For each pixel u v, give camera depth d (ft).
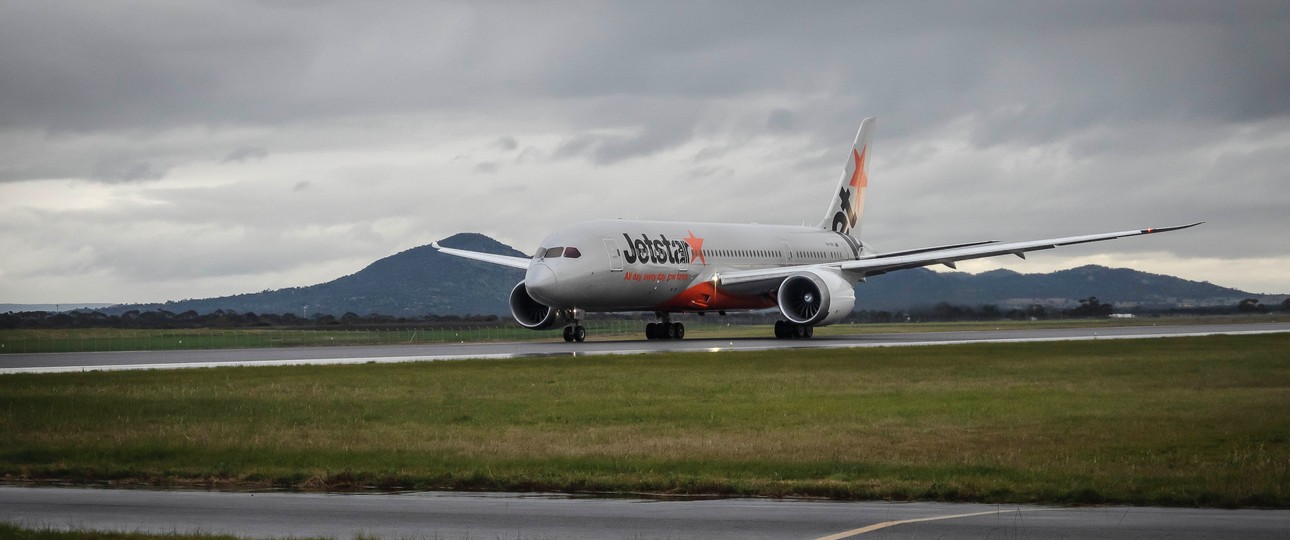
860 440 132.26
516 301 366.43
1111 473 109.19
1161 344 332.19
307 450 127.03
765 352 287.07
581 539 84.12
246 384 198.70
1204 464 113.80
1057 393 181.98
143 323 651.66
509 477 108.68
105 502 100.17
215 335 504.84
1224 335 396.37
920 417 151.33
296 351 322.34
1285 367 235.61
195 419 153.58
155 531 86.84
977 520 90.48
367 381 203.92
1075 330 489.67
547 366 238.07
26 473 115.14
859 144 479.00
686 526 88.94
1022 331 483.51
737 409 160.97
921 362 250.37
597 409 162.50
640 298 359.87
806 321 353.31
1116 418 149.18
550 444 130.62
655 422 148.77
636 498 101.81
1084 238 378.12
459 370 228.02
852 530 87.10
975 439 132.57
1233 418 148.36
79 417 155.53
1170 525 88.12
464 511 95.50
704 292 377.50
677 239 371.76
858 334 451.53
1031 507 96.73
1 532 83.25
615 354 279.90
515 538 84.43
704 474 110.63
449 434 138.72
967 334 441.27
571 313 355.77
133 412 160.25
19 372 225.97
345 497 102.73
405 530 87.45
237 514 94.22
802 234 441.68
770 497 102.06
